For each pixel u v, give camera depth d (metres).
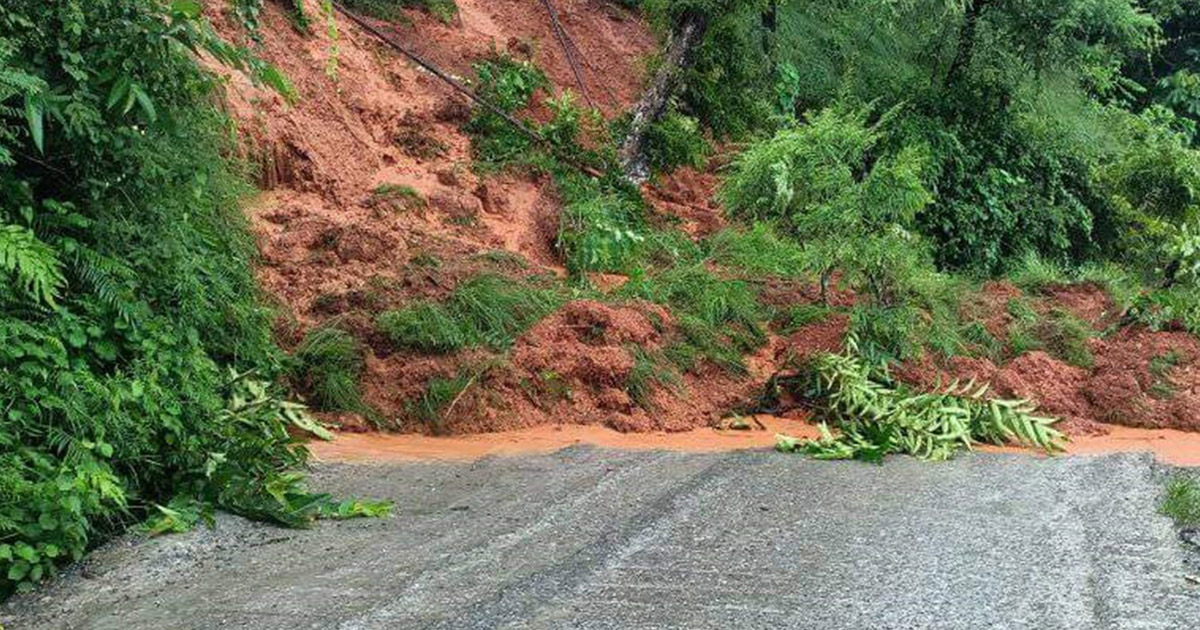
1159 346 9.29
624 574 4.44
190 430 5.66
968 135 14.71
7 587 4.39
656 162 12.26
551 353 8.04
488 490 5.86
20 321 5.06
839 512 5.35
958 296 9.91
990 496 5.68
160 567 4.66
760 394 8.30
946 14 15.20
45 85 5.09
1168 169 15.04
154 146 5.96
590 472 6.18
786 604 4.09
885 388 8.12
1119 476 6.12
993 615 3.96
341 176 9.80
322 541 5.00
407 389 7.61
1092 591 4.18
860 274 9.16
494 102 11.62
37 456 4.78
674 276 9.73
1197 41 23.12
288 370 7.49
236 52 6.08
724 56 12.87
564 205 10.85
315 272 8.44
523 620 3.96
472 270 8.83
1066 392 8.61
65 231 5.63
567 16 13.88
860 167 9.67
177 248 6.13
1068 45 15.52
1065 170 16.06
